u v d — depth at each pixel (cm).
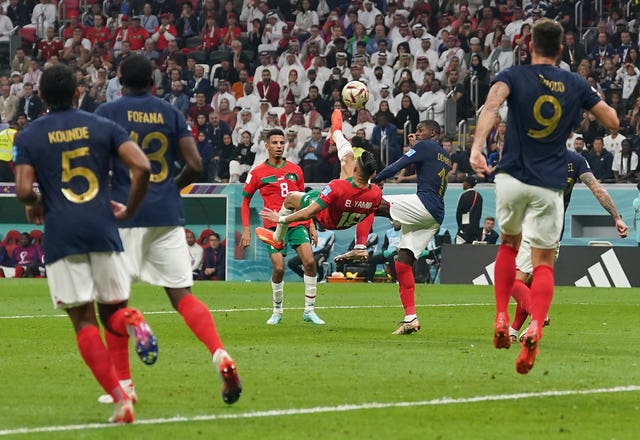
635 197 5816
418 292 4969
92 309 1590
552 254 1970
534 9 7012
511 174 1961
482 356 2406
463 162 6275
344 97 3656
